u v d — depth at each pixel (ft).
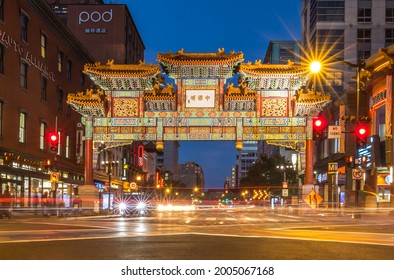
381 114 157.69
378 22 295.69
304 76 145.59
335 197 199.00
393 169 141.49
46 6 157.79
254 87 148.77
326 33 297.94
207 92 148.87
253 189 363.56
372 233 65.87
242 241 53.36
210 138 148.05
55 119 173.68
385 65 147.64
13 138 136.67
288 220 109.29
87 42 277.03
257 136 147.84
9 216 119.03
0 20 128.47
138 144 337.31
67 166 184.44
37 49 156.25
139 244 49.85
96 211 146.82
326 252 42.88
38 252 43.04
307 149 147.64
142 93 149.07
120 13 278.46
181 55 145.59
